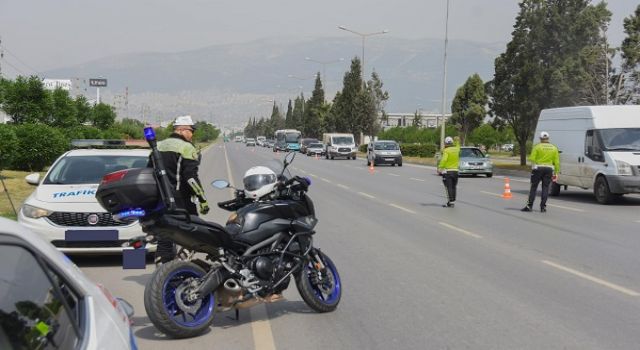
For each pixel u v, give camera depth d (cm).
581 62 3372
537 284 888
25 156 2998
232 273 666
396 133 10331
